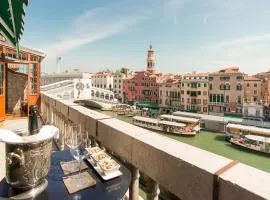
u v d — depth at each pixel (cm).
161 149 202
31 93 1188
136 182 252
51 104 752
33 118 199
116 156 302
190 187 170
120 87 9150
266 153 3569
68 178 225
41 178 193
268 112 5753
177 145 216
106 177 224
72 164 261
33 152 181
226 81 6084
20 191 190
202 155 188
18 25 257
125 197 286
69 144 279
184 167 176
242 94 5884
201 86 6469
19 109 1208
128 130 272
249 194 127
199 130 4956
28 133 200
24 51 1103
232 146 4019
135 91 8469
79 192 201
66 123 518
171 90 7269
